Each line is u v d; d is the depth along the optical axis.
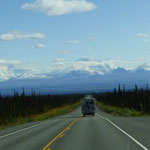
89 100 59.00
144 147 15.55
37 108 76.81
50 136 21.39
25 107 61.56
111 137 20.16
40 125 33.47
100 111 89.69
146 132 23.31
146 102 65.12
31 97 77.62
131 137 20.03
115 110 75.88
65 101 150.62
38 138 20.28
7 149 15.62
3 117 42.81
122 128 27.11
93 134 22.30
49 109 101.38
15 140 19.58
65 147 15.80
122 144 16.70
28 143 17.81
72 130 25.97
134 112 60.56
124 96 100.38
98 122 36.50
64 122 38.06
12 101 57.31
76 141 18.23
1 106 45.28
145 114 60.03
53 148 15.52
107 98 149.88
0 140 19.86
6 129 29.59
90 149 15.01
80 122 37.34
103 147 15.65
